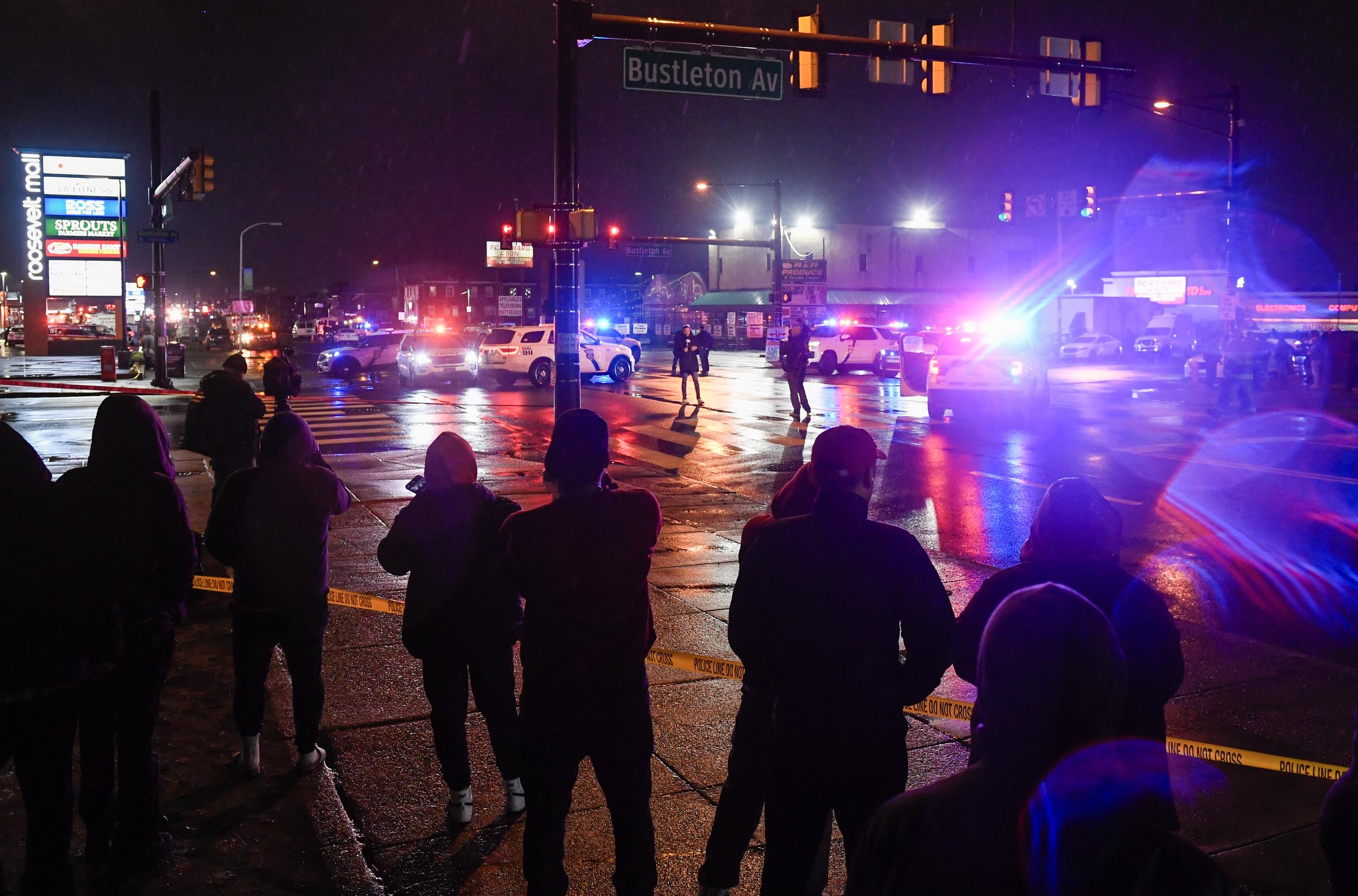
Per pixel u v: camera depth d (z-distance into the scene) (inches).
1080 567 112.9
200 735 206.5
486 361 1279.5
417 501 162.2
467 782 169.8
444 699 166.1
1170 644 108.2
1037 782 66.1
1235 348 1048.8
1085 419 865.5
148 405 146.7
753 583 119.7
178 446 665.6
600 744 133.1
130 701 150.7
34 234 2321.6
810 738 116.4
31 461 132.9
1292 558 370.6
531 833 135.0
